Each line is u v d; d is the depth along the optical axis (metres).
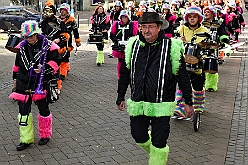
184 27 6.59
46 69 5.57
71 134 6.21
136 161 5.21
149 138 4.52
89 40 11.91
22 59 5.51
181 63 4.30
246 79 10.30
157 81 4.21
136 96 4.31
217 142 5.93
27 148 5.64
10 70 11.67
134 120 4.41
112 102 8.09
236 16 14.20
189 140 5.99
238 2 15.91
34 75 5.52
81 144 5.79
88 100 8.23
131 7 16.16
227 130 6.46
